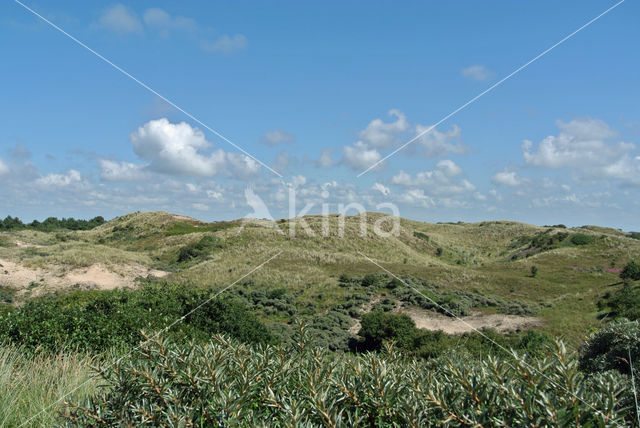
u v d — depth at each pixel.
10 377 5.05
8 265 33.28
